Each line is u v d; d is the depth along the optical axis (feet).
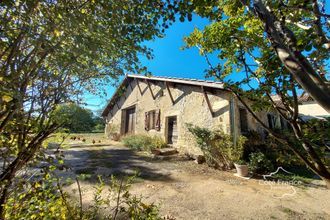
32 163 5.74
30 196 5.61
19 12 4.02
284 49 3.75
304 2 4.08
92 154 29.43
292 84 6.07
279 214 11.78
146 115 39.27
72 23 4.41
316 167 5.48
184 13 6.64
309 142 5.61
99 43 4.89
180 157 27.61
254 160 20.45
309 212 12.07
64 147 6.54
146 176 19.02
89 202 11.50
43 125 5.47
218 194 14.88
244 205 12.99
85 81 5.98
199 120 27.30
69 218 5.89
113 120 53.93
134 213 6.52
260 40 7.13
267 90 6.73
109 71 5.83
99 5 5.47
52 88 5.11
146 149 32.19
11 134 5.13
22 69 4.44
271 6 4.52
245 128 25.38
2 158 5.18
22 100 4.36
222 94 24.90
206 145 23.88
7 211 5.29
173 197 14.12
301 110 38.11
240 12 7.78
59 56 4.50
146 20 6.51
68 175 17.78
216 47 8.49
